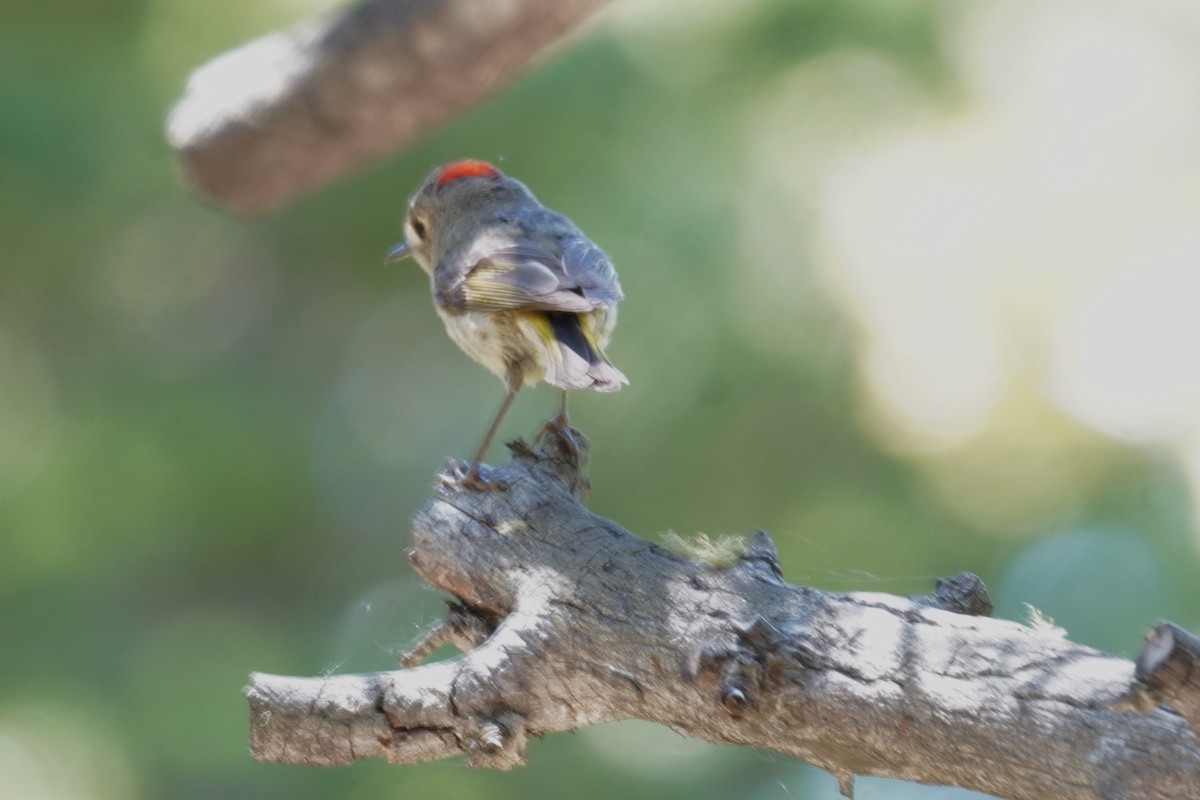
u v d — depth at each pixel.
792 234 13.01
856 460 13.34
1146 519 13.28
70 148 13.52
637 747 12.87
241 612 14.84
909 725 4.34
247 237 15.09
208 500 14.45
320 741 4.77
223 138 7.54
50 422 14.55
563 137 13.08
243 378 15.42
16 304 14.70
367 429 15.61
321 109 7.42
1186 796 4.05
